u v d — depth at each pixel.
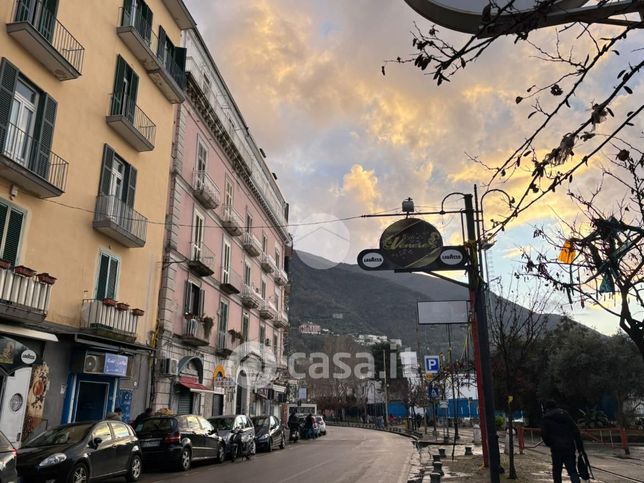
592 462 17.08
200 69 26.44
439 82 3.32
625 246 5.71
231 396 30.05
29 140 14.59
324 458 20.11
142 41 19.67
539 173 3.94
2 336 13.20
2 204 13.65
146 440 14.91
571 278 6.30
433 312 16.09
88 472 10.64
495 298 15.12
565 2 3.77
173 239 22.77
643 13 3.78
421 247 13.55
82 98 17.00
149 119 20.84
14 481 6.93
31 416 14.10
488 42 3.21
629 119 3.63
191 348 24.61
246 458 19.64
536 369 32.44
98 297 17.39
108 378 17.73
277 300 44.69
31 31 14.02
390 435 45.44
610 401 32.72
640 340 5.63
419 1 4.19
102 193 17.66
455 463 16.62
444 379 33.56
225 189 30.30
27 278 13.66
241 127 33.19
